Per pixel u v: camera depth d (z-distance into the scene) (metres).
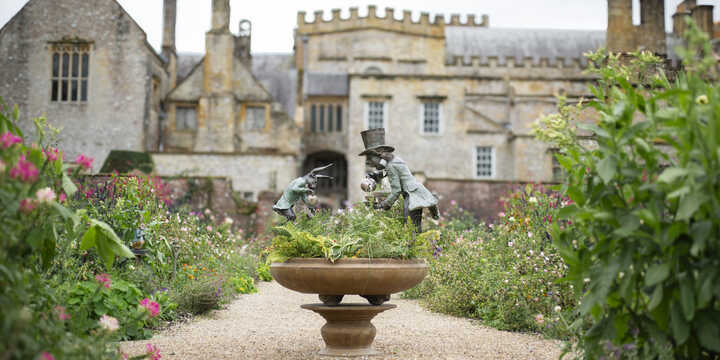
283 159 32.72
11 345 2.93
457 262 10.31
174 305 8.15
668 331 3.58
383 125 41.22
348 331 5.87
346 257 5.54
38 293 3.79
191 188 22.84
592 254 3.82
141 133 33.62
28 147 3.92
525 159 39.09
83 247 4.29
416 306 10.34
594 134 4.06
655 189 3.59
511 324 7.70
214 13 38.47
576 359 4.62
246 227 23.05
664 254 3.44
